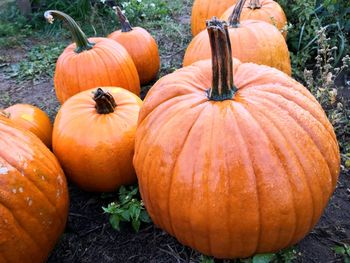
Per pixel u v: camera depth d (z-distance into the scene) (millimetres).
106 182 696
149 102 563
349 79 1036
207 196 481
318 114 537
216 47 494
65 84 896
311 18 1154
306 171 491
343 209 686
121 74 896
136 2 1662
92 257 646
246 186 472
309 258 606
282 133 489
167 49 1345
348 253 601
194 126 496
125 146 669
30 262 558
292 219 494
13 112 792
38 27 1699
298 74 1042
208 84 555
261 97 516
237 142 476
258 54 821
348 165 757
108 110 688
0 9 1834
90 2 1659
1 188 514
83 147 663
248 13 1019
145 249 649
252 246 516
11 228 518
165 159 503
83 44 900
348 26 1087
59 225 598
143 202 608
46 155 594
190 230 517
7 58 1455
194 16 1253
